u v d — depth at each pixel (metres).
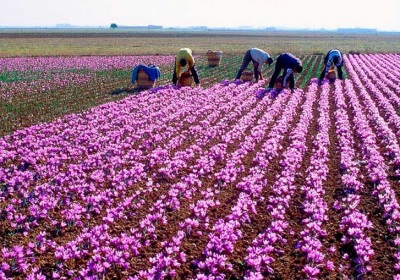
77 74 34.75
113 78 32.53
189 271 8.09
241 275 8.02
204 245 9.01
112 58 48.81
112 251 8.20
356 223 9.40
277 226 9.30
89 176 12.65
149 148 15.59
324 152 14.41
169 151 15.19
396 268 8.02
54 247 8.76
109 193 11.19
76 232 9.48
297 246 8.81
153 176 12.72
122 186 11.64
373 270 8.16
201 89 27.23
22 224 9.65
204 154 14.84
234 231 9.27
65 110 21.44
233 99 23.77
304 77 33.25
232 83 29.17
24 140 15.73
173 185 11.79
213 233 9.23
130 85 29.22
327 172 13.16
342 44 91.38
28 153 14.38
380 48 76.06
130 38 112.81
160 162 13.92
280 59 26.41
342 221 9.65
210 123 19.02
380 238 9.31
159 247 8.91
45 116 20.11
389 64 43.34
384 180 12.04
